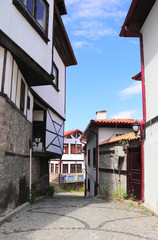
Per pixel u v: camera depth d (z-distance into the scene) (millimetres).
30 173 7637
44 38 7016
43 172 10609
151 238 3852
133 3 6781
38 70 6555
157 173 5945
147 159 6738
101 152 12070
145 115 7234
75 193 22922
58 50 11734
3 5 4910
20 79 6430
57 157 12594
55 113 11320
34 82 7383
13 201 5629
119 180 8758
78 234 3953
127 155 8180
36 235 3824
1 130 4793
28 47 6012
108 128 13086
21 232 3969
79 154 33781
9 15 5113
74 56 12609
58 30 10234
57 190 23781
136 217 5402
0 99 4816
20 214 5434
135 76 9734
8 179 5172
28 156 7949
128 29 7949
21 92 6621
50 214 5523
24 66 6125
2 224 4414
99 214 5672
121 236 3912
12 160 5539
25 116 7203
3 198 4828
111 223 4781
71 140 33438
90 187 16250
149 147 6594
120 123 12742
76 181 30797
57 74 11805
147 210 6117
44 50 7027
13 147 5719
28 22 6035
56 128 11688
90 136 16250
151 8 6965
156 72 6473
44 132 9609
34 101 8586
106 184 10781
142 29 7848
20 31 5617
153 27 6785
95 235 3924
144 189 6922
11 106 5465
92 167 15016
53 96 10984
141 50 7801
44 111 9797
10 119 5391
